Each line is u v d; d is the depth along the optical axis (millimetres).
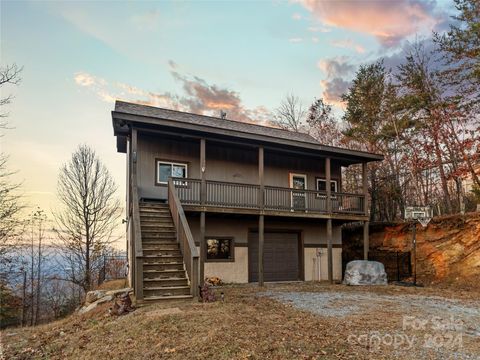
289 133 17672
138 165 12352
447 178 18016
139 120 10484
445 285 12406
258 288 11633
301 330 5820
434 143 18812
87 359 5164
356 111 24547
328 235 13750
